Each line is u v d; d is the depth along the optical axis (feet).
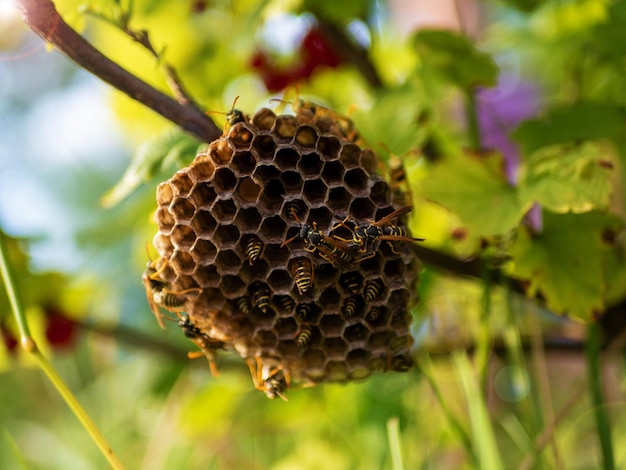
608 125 1.18
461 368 1.08
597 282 1.01
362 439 1.32
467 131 1.24
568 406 1.12
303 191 0.93
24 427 1.70
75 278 1.31
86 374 1.73
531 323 1.23
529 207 0.98
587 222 1.01
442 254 1.08
